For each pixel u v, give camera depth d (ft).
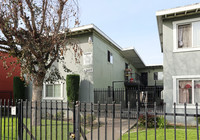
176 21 30.96
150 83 82.43
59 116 25.73
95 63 38.24
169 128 26.22
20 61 25.17
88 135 21.68
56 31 26.76
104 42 44.86
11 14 24.20
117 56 56.08
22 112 14.15
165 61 31.35
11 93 45.03
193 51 29.66
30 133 13.67
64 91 38.42
